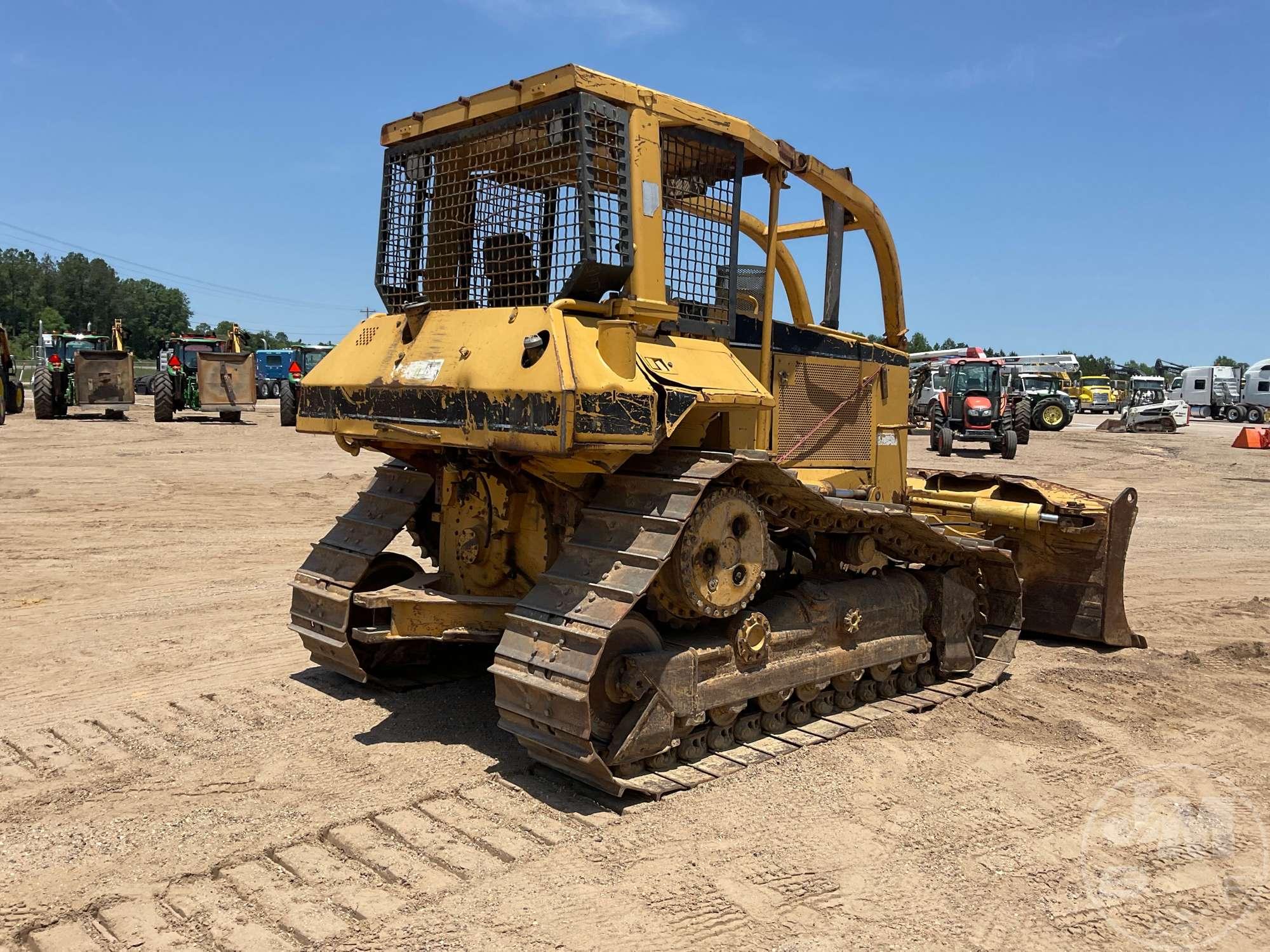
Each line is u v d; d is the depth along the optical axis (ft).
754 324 19.54
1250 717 19.04
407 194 18.29
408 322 17.20
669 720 15.20
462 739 16.96
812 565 19.89
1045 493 24.73
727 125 17.24
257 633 23.39
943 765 16.40
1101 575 23.95
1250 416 152.97
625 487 15.56
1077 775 16.06
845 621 18.17
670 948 10.80
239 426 81.10
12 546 32.91
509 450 14.34
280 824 13.56
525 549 17.31
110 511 40.01
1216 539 42.01
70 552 32.32
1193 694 20.44
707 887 12.13
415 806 14.24
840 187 21.09
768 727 17.47
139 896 11.60
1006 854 13.24
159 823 13.53
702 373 16.10
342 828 13.43
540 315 14.74
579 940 10.90
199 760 15.83
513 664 14.62
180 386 84.99
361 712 18.19
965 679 21.07
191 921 11.11
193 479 49.67
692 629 16.61
